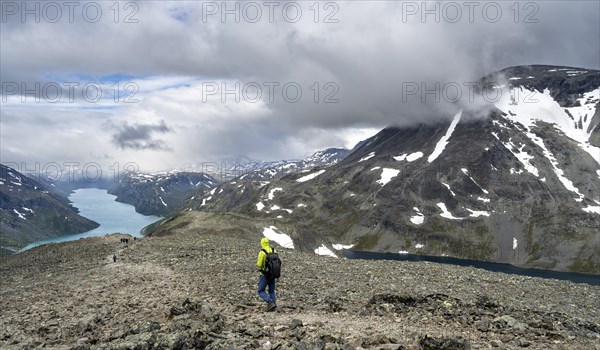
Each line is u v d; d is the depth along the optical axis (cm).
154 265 3712
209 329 1328
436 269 3547
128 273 3375
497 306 1862
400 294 1925
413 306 1830
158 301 2166
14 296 2753
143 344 1150
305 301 2036
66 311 2072
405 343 1250
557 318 1767
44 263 4816
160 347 1147
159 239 5881
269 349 1178
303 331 1367
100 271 3631
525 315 1766
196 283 2716
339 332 1399
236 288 2469
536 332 1473
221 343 1197
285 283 2616
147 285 2759
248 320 1595
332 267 3444
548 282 3275
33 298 2586
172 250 4619
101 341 1345
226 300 2088
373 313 1727
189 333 1240
